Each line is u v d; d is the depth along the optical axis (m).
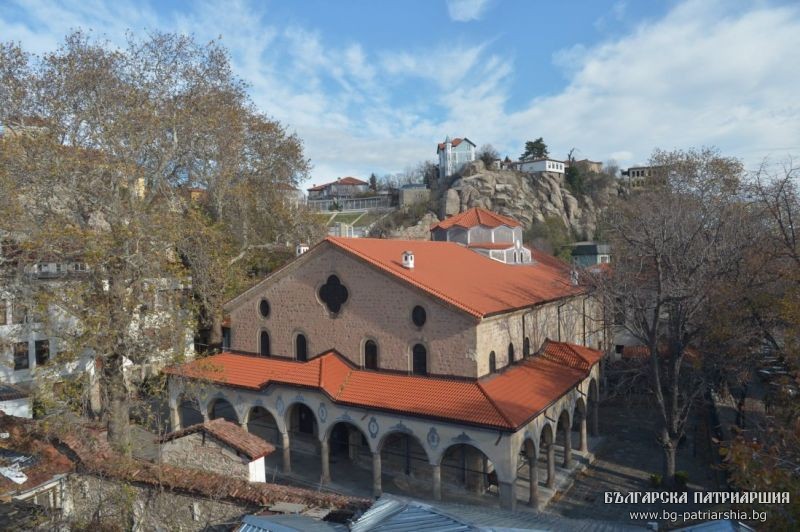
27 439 25.78
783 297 29.48
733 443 15.10
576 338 45.28
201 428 23.72
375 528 13.03
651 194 58.06
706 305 33.62
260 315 37.22
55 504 23.73
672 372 32.28
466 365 29.28
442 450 27.31
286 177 54.59
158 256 30.39
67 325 36.34
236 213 51.53
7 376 41.19
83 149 32.47
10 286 30.39
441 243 43.97
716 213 39.53
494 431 25.89
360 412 29.77
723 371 37.56
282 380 32.28
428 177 158.62
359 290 32.72
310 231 53.25
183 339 31.28
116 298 29.34
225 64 45.06
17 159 29.48
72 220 32.00
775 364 34.88
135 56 37.69
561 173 132.25
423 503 14.84
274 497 19.88
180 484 21.45
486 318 29.52
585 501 29.81
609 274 37.91
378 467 29.47
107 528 22.48
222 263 41.69
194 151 42.47
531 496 28.62
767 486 14.16
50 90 34.66
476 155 154.00
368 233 115.38
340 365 32.97
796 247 31.66
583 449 35.88
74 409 28.36
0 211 27.72
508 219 50.75
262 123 51.41
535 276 44.56
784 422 21.86
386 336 31.81
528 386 30.69
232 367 36.19
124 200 33.50
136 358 30.47
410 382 30.31
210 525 20.45
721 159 62.88
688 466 34.47
